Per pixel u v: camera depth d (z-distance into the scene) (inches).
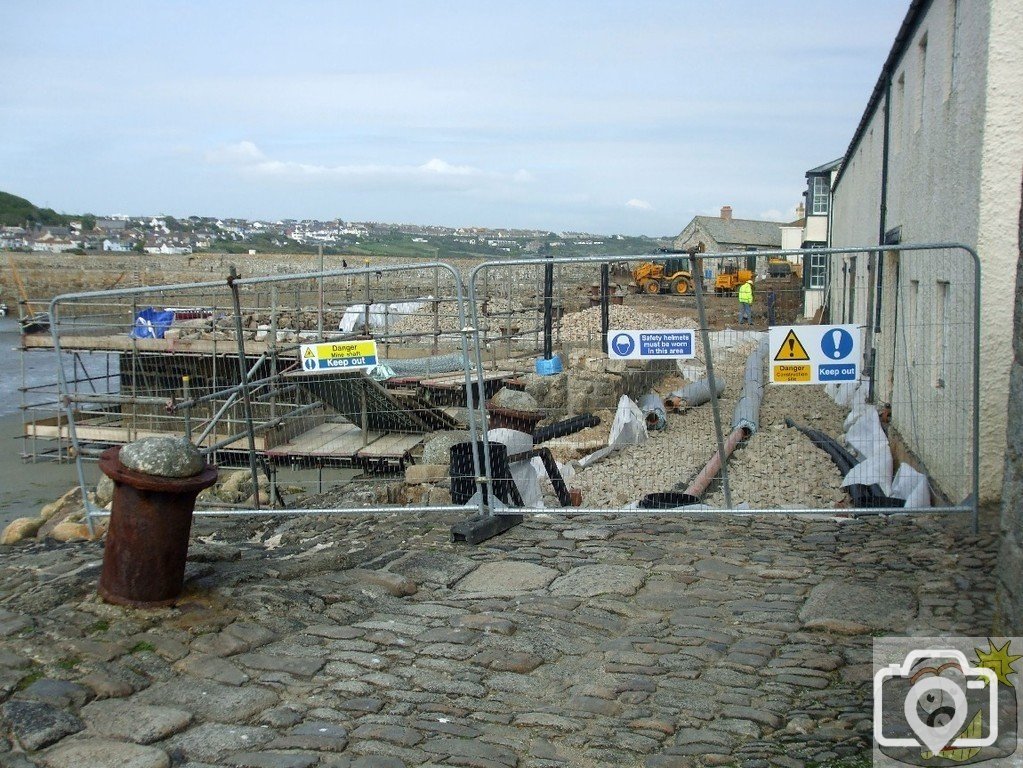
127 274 2230.6
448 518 303.9
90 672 182.2
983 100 282.4
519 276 665.0
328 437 467.5
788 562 250.4
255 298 884.0
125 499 211.8
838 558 253.3
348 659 193.6
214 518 335.3
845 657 191.8
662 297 1302.9
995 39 277.3
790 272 1487.5
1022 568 168.6
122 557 213.3
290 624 211.2
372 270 291.7
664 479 387.2
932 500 330.6
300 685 182.2
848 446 452.1
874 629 204.4
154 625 205.5
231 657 193.9
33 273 2258.9
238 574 240.7
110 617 207.0
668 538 275.6
